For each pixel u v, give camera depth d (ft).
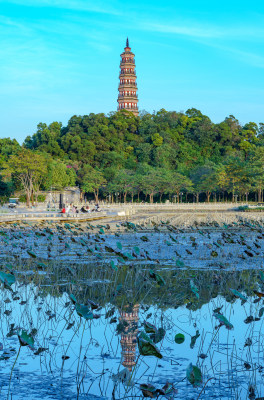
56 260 76.54
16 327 38.09
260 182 412.77
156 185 461.78
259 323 41.19
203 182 458.91
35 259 77.61
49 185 428.97
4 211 238.27
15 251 86.99
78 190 469.16
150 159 561.02
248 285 56.90
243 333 38.09
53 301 48.29
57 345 34.55
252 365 30.71
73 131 574.56
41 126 576.20
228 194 509.76
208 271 67.51
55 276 63.00
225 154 597.11
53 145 547.08
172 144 581.94
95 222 194.08
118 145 562.25
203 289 55.16
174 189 467.93
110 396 25.76
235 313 44.55
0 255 82.48
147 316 41.04
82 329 38.68
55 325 39.83
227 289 54.85
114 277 62.49
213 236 124.06
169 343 35.32
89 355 32.37
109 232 136.05
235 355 32.68
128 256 49.34
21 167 371.76
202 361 31.42
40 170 376.48
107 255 84.79
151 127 604.90
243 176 429.79
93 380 28.04
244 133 624.59
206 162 535.60
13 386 26.96
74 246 97.09
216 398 25.61
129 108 641.81
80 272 66.28
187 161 580.71
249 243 104.99
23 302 47.32
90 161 537.65
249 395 25.40
